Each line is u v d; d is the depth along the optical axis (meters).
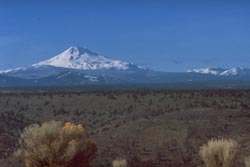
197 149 66.94
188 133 73.81
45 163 27.08
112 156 66.19
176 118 80.50
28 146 27.14
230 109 82.69
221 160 26.86
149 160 64.69
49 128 27.20
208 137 71.25
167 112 85.88
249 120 76.31
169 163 62.34
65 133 27.39
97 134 81.25
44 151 26.75
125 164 44.84
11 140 74.62
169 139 72.75
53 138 27.09
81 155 27.56
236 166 27.73
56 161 26.94
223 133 71.69
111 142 74.19
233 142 27.64
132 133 77.19
